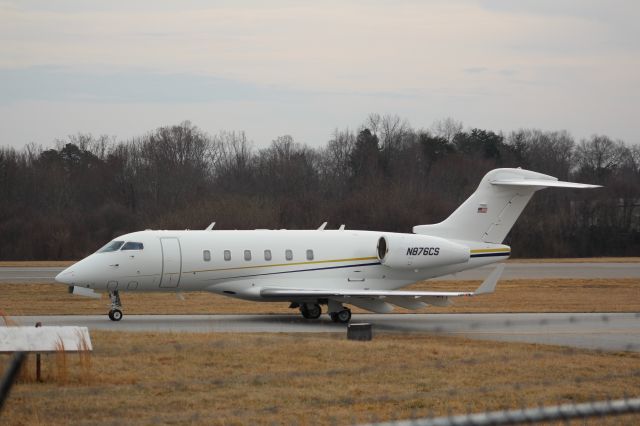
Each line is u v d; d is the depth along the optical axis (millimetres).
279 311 133500
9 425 52688
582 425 54094
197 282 119938
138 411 56656
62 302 140375
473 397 62781
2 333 66062
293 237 125250
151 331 95062
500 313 133625
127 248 116688
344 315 119625
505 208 133000
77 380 65250
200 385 64750
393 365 74375
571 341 96562
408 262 126188
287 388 64375
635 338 99625
